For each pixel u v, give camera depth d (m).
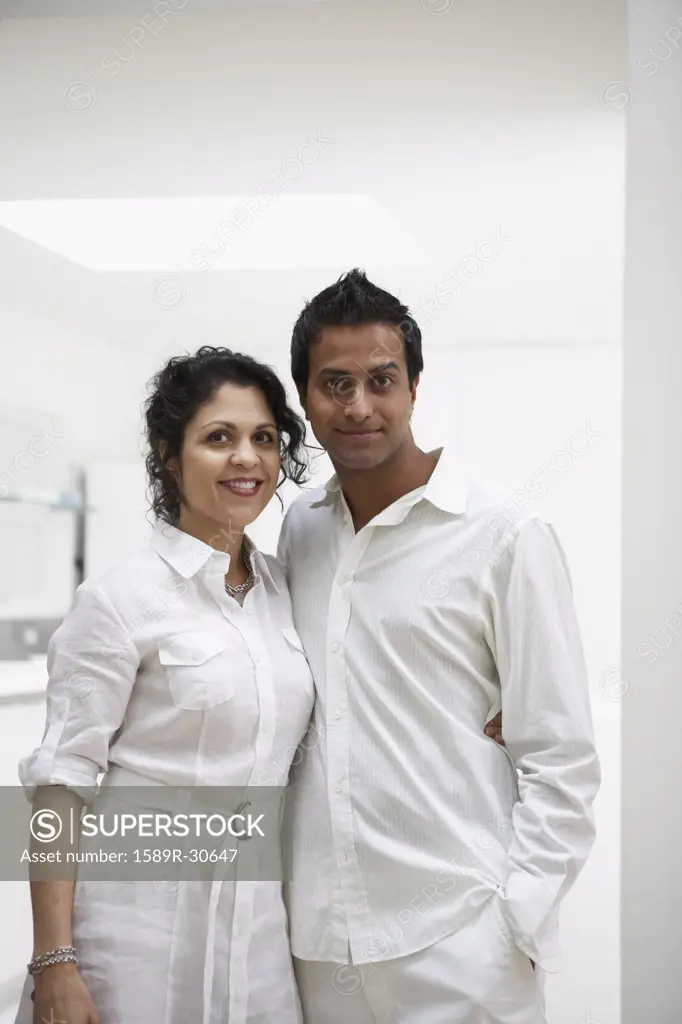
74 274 4.13
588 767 1.47
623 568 2.02
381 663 1.54
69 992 1.44
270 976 1.51
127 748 1.52
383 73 2.54
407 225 3.47
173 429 1.56
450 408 4.77
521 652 1.49
